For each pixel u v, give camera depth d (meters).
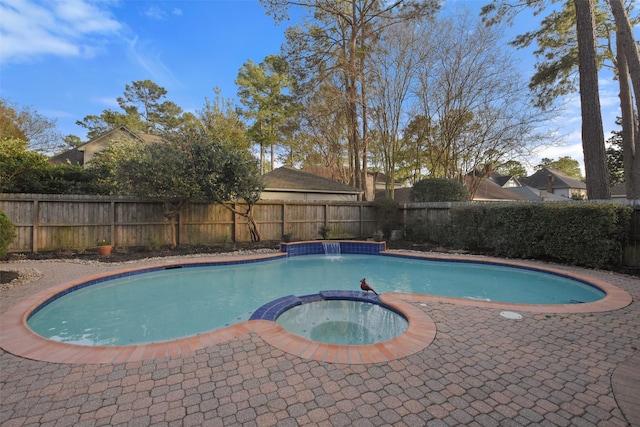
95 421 2.12
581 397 2.41
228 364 2.90
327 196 18.16
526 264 8.19
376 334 4.14
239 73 26.75
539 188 35.00
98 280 6.50
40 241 8.84
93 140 20.14
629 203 7.72
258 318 4.26
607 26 13.51
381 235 11.55
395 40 15.12
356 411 2.23
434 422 2.12
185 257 9.08
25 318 4.08
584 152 10.11
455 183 14.75
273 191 16.52
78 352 3.12
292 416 2.18
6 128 17.09
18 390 2.47
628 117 12.08
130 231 10.07
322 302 5.30
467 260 9.09
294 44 16.44
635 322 4.02
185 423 2.10
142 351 3.15
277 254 9.98
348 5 16.47
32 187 11.16
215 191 9.81
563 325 3.90
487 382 2.62
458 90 15.07
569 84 14.11
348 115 17.56
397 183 30.80
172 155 9.21
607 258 7.37
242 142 17.97
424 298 5.06
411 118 16.45
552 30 13.52
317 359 3.00
